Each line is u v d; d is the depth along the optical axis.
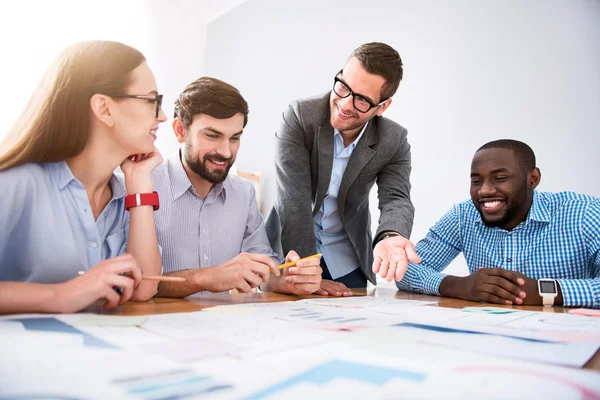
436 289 1.03
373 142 1.29
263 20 3.41
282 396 0.25
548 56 2.10
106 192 0.83
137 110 0.72
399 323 0.54
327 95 1.30
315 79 3.07
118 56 0.70
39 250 0.68
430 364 0.33
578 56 2.02
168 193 1.10
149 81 0.74
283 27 3.28
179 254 1.10
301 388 0.26
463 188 2.33
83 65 0.67
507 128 2.21
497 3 2.27
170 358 0.33
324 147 1.25
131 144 0.73
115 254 0.85
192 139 1.02
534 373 0.31
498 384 0.28
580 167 1.99
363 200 1.38
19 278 0.70
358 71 1.10
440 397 0.25
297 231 1.21
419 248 1.29
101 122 0.71
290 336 0.43
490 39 2.28
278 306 0.71
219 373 0.29
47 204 0.68
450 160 2.38
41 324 0.45
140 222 0.82
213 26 3.77
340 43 2.94
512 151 1.07
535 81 2.13
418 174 2.49
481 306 0.82
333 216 1.40
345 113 1.15
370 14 2.79
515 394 0.26
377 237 1.15
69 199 0.72
